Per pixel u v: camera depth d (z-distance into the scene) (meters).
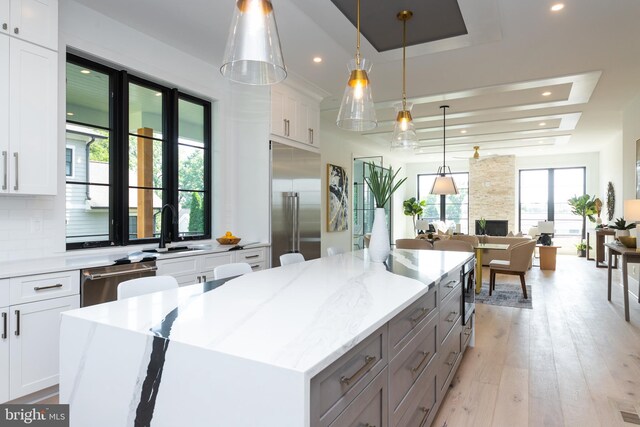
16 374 2.27
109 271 2.74
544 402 2.48
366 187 9.71
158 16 3.26
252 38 1.59
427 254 3.30
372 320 1.30
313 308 1.47
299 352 1.01
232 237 4.20
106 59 3.29
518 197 11.45
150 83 3.84
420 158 11.91
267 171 4.43
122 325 1.27
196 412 1.07
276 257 4.44
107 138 3.48
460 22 3.29
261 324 1.26
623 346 3.49
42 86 2.65
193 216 4.34
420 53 3.88
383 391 1.41
